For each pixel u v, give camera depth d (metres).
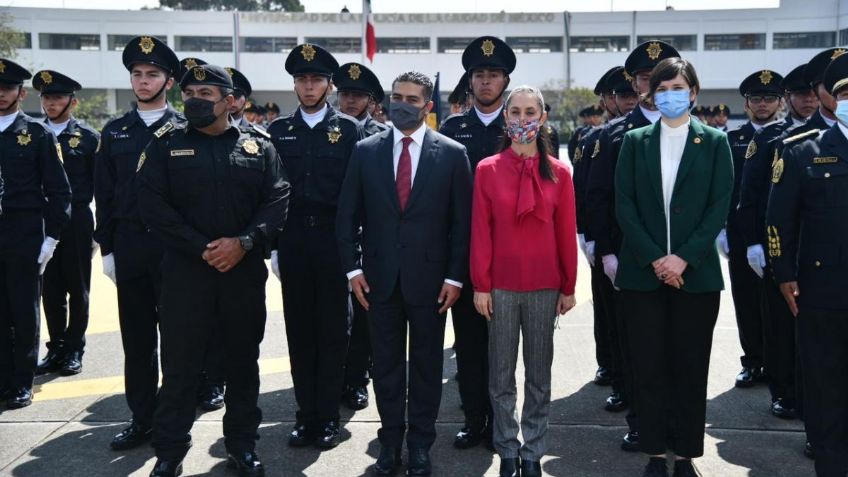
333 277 4.26
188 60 4.94
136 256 4.11
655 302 3.62
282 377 5.49
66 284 5.66
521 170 3.64
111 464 3.96
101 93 44.50
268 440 4.32
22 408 4.83
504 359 3.71
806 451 3.99
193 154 3.64
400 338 3.91
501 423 3.73
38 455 4.07
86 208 5.78
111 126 4.29
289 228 4.31
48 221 5.11
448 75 44.59
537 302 3.65
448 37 44.50
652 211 3.61
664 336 3.65
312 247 4.27
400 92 3.82
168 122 3.80
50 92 5.83
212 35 44.22
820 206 3.41
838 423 3.43
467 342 4.15
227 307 3.72
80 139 5.88
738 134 5.39
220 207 3.67
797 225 3.54
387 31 44.44
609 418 4.62
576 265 3.69
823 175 3.39
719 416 4.61
